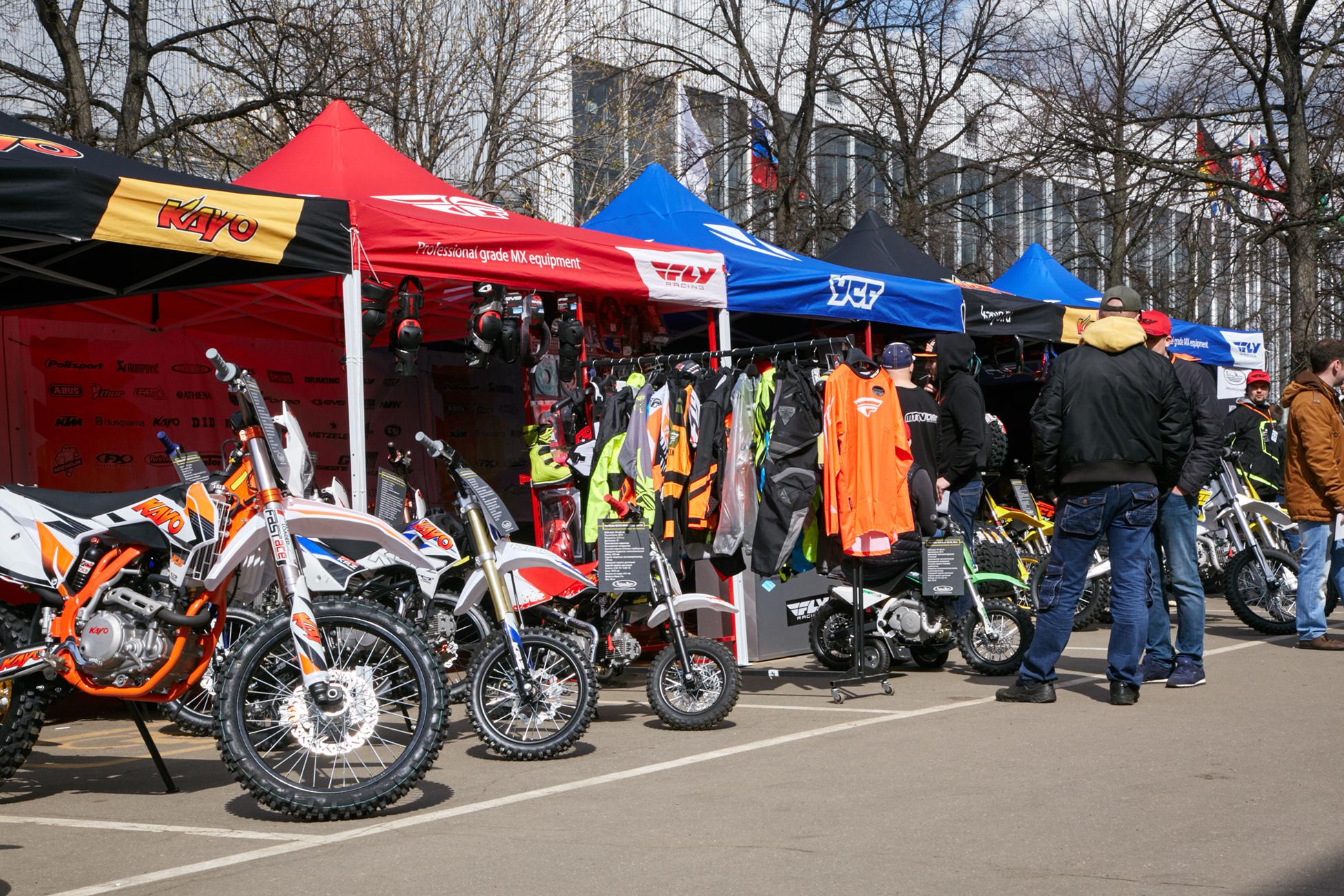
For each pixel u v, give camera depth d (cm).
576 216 2117
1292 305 1992
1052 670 641
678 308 884
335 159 758
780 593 853
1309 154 1998
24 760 476
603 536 615
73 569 464
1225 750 505
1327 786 439
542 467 755
